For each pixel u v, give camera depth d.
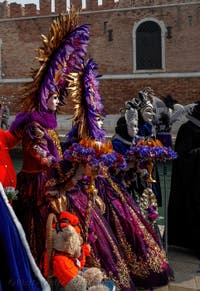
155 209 4.60
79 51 4.16
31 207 3.71
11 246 2.65
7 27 25.83
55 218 3.32
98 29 24.42
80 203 3.80
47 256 3.17
